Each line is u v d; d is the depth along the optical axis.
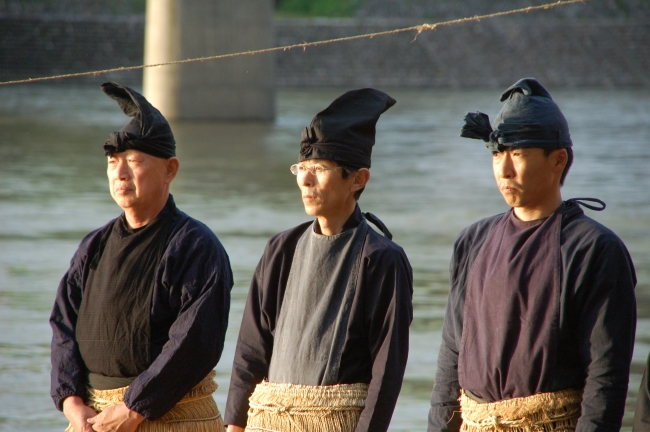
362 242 10.63
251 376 11.09
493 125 10.27
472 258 10.49
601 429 9.36
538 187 9.97
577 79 148.75
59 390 11.10
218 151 69.00
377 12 157.62
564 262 9.70
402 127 89.06
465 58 148.25
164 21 91.62
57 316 11.52
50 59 133.88
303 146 10.59
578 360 9.75
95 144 71.00
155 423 10.97
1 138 73.56
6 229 38.56
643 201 47.53
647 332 23.98
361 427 10.10
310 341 10.52
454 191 50.41
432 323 25.27
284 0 164.25
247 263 32.72
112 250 11.23
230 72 92.50
